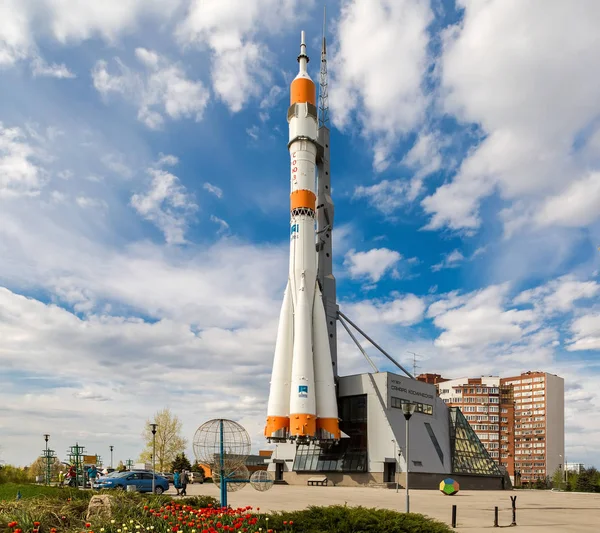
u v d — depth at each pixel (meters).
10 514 16.95
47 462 59.09
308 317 69.94
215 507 21.89
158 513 17.78
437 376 159.75
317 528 16.56
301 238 73.06
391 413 72.38
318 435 67.88
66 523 17.52
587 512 36.50
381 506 34.91
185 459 90.12
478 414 147.38
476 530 24.59
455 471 78.44
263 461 81.50
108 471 66.50
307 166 74.88
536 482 128.25
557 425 156.75
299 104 76.44
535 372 159.38
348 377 76.50
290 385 68.88
